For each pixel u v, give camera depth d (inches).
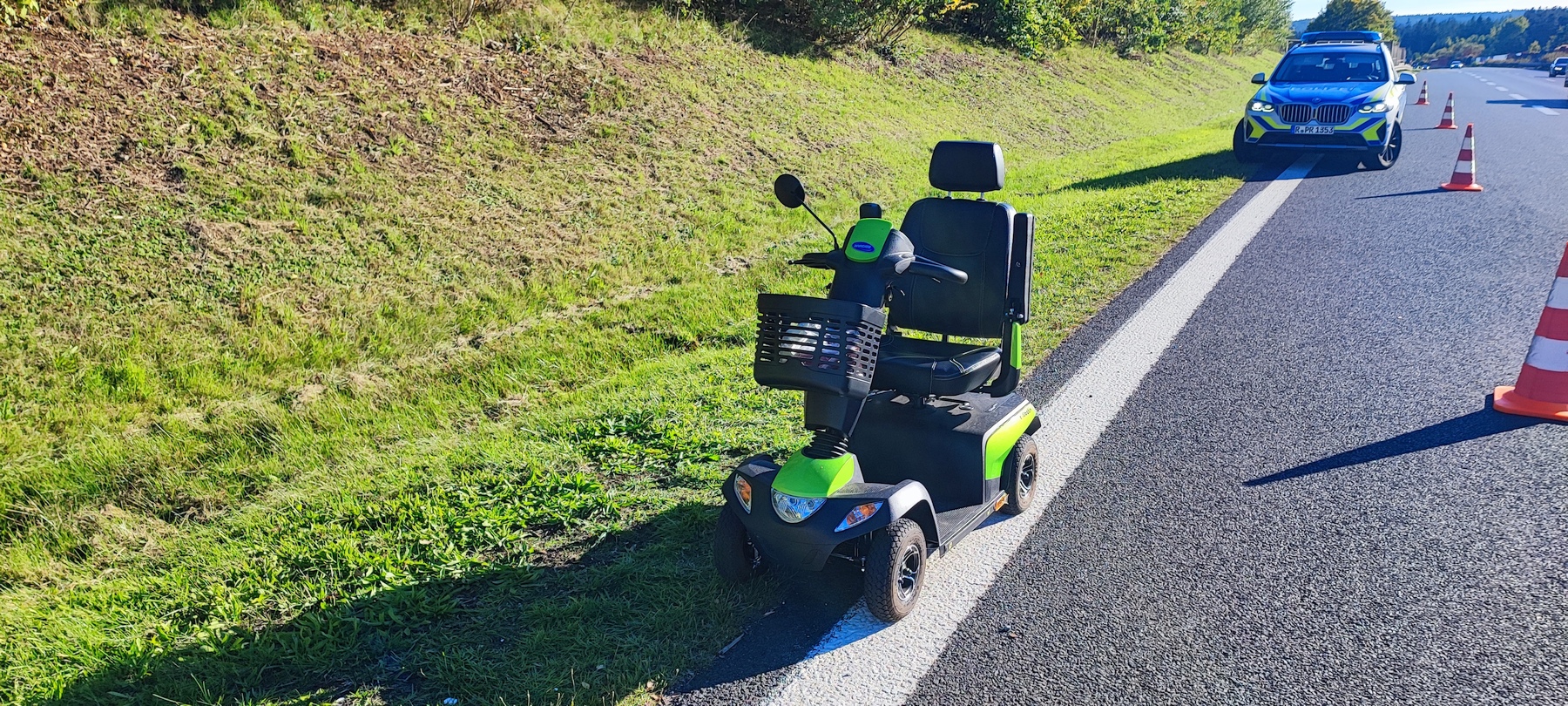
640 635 135.7
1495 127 761.6
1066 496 176.6
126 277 256.8
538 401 236.5
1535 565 145.4
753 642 135.8
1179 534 160.4
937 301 178.2
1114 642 132.3
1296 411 208.1
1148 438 198.2
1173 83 1077.1
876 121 569.3
